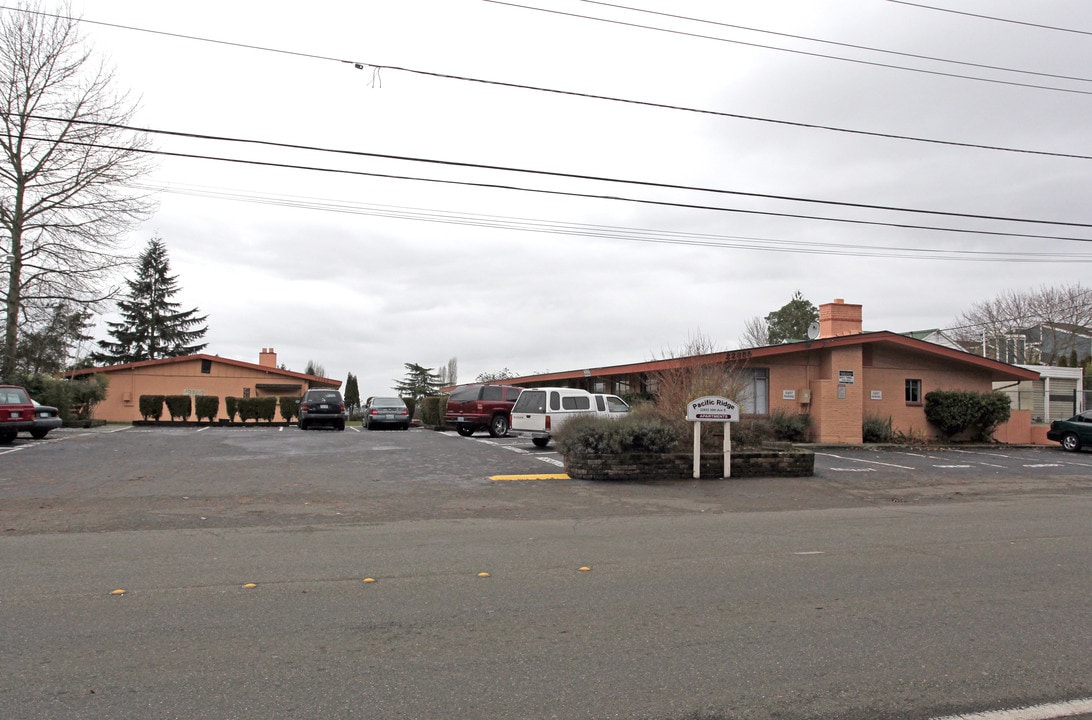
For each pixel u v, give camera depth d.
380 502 12.06
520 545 8.69
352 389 66.00
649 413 17.81
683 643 5.23
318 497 12.41
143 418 37.66
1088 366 43.47
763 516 11.33
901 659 4.96
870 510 12.14
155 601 6.18
